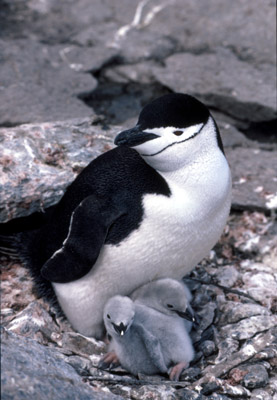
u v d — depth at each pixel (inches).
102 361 326.3
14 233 382.0
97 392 276.5
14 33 606.9
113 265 321.4
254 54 579.8
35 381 260.8
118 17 634.2
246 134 514.0
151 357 312.5
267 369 319.0
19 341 285.6
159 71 559.8
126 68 572.1
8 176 375.9
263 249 408.5
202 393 304.2
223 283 382.0
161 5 644.1
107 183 319.0
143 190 311.4
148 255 319.6
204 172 309.0
